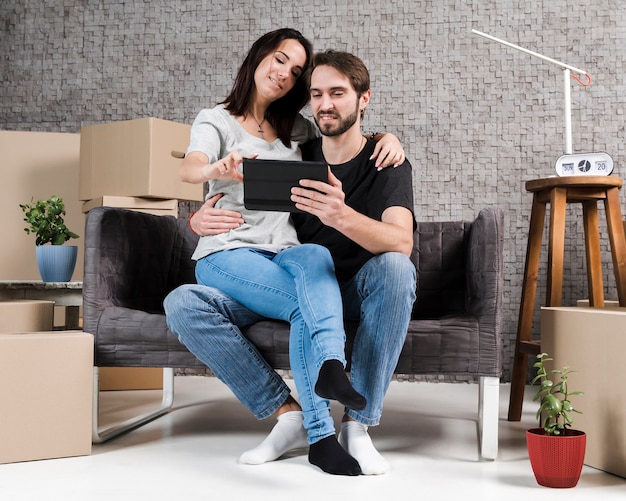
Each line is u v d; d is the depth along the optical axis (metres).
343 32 3.44
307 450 1.92
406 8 3.41
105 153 3.01
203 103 3.50
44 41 3.59
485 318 1.83
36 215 2.65
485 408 1.83
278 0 3.47
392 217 1.81
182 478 1.63
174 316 1.81
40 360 1.80
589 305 2.44
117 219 2.10
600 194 2.33
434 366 1.82
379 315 1.71
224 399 2.81
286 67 2.03
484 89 3.36
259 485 1.57
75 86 3.56
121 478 1.63
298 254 1.75
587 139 3.30
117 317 1.95
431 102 3.38
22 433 1.78
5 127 3.59
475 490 1.55
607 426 1.70
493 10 3.36
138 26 3.54
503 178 3.34
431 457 1.87
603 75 3.29
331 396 1.54
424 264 2.29
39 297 2.61
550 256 2.36
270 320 1.87
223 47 3.50
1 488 1.54
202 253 1.93
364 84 1.94
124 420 2.36
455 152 3.37
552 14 3.33
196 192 3.10
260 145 2.05
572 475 1.57
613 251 2.30
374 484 1.58
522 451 1.95
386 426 2.30
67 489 1.54
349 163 1.97
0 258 3.21
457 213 3.36
